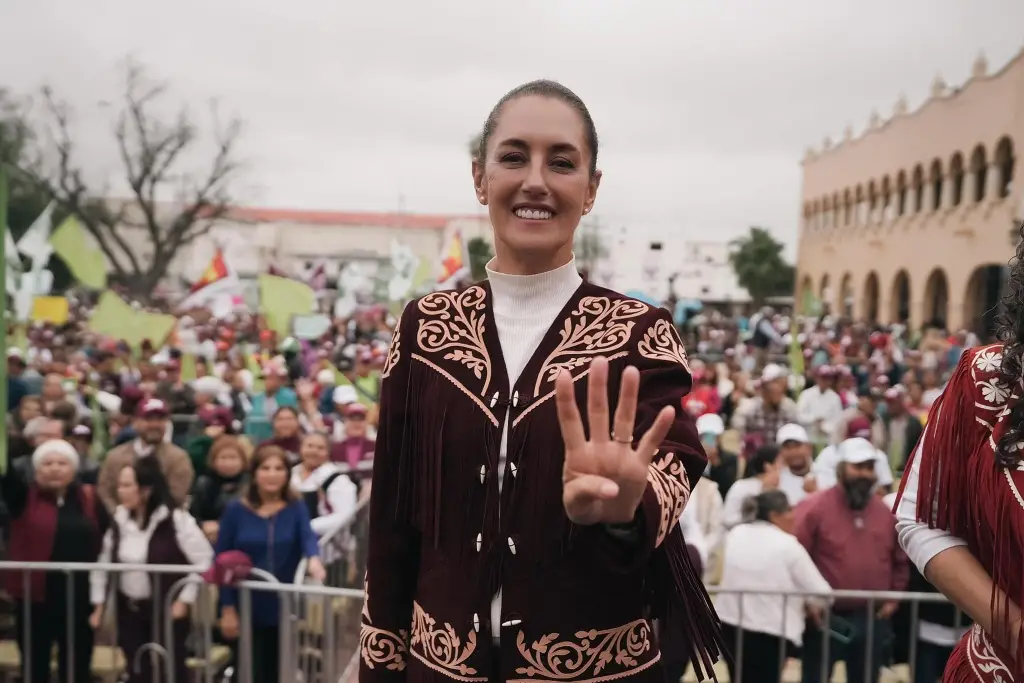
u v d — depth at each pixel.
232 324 19.78
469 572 1.52
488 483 1.52
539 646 1.47
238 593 4.09
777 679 4.28
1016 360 1.48
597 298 1.62
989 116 27.94
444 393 1.59
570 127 1.58
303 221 57.56
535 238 1.58
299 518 4.49
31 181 33.19
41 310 15.27
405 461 1.64
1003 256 26.67
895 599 4.24
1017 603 1.44
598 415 1.28
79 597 4.55
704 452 1.52
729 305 63.00
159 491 4.54
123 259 43.72
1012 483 1.45
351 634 4.43
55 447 4.62
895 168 36.22
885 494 5.95
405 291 18.81
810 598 4.31
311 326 14.26
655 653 1.59
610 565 1.36
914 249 33.62
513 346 1.60
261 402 9.16
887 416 9.34
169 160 35.56
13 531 4.58
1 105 32.34
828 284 44.28
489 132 1.65
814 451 9.17
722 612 4.36
